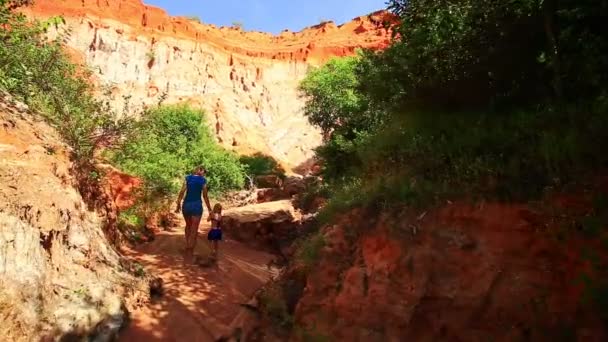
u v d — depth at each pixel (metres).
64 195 5.38
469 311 3.29
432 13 5.10
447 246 3.59
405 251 3.81
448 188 3.87
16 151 5.19
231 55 69.88
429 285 3.55
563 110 3.66
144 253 7.88
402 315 3.62
